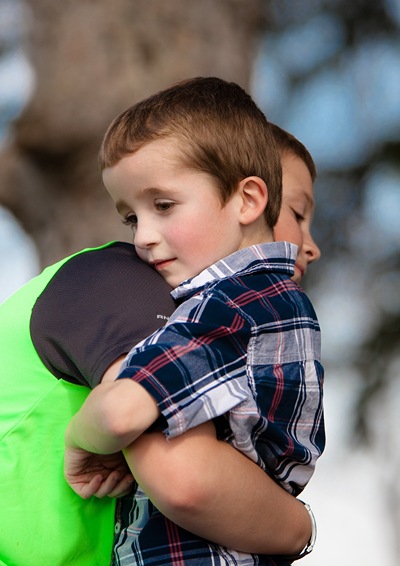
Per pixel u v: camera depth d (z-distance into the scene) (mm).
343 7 15695
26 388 4461
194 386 4121
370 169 15258
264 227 4906
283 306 4551
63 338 4398
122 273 4621
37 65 10070
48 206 9852
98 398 4098
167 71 9992
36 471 4438
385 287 14875
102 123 9812
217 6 10289
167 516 4207
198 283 4574
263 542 4402
